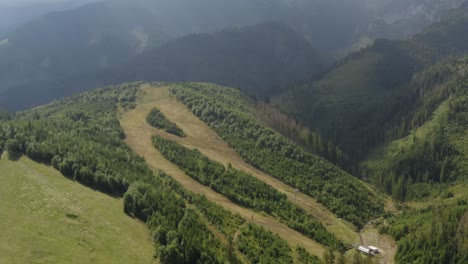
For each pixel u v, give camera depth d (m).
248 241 101.00
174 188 120.06
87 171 105.00
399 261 123.12
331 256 105.44
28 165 108.56
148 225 89.69
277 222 128.50
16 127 127.25
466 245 116.38
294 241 116.88
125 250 81.38
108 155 124.94
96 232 85.38
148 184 105.62
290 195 156.38
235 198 134.38
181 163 150.38
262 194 143.50
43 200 93.56
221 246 89.25
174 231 82.88
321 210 154.75
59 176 105.25
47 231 83.19
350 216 155.00
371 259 121.38
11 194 95.19
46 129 137.25
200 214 104.38
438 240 120.81
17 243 78.19
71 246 79.88
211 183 138.25
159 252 78.94
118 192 104.06
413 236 129.12
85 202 95.50
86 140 137.88
